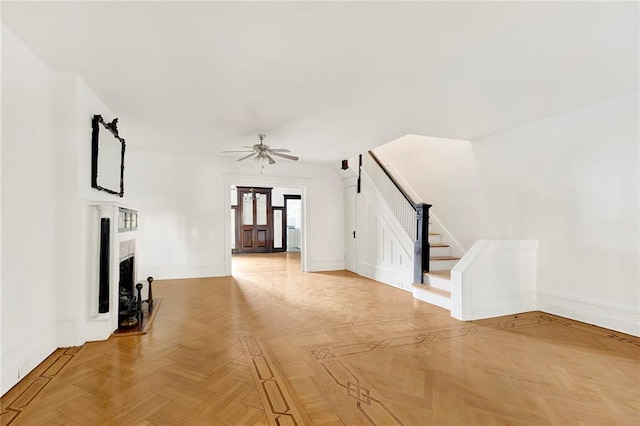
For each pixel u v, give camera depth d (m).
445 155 5.77
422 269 4.96
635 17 2.04
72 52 2.47
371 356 2.80
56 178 2.82
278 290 5.41
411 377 2.42
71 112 2.82
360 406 2.03
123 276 4.06
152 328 3.48
